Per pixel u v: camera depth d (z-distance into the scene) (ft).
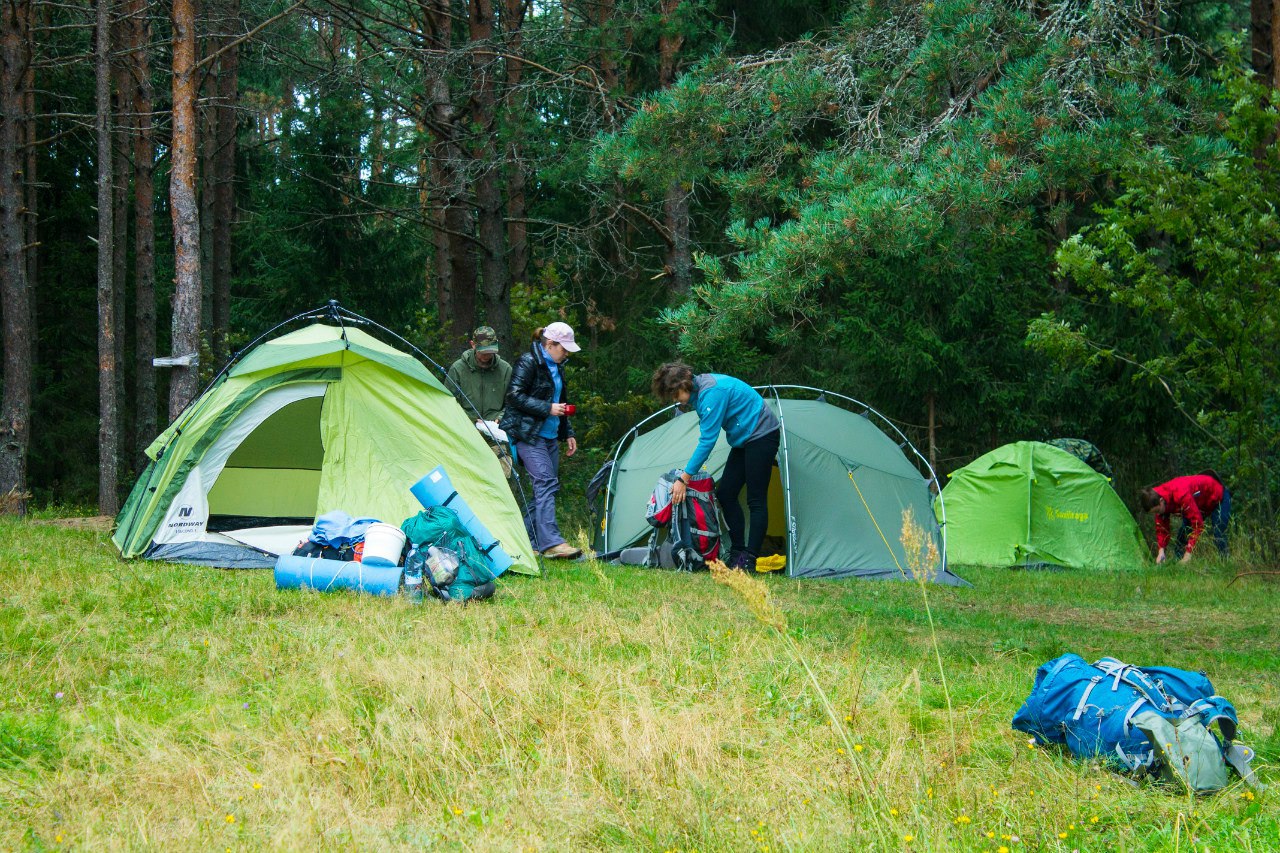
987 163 24.95
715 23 58.95
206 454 26.89
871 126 30.17
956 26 28.45
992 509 39.55
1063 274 37.81
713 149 32.04
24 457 51.44
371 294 77.87
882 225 24.91
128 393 84.43
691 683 15.57
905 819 11.00
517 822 10.72
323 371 27.86
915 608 25.09
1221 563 38.22
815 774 12.11
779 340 32.63
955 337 49.70
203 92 63.62
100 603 19.75
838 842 10.35
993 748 13.58
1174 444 54.13
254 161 83.30
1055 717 13.73
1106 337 48.98
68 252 75.72
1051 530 38.91
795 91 31.01
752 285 26.96
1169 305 36.35
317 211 72.84
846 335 49.85
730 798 11.34
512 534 26.68
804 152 32.53
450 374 32.71
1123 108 25.38
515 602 21.76
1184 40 36.06
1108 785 12.33
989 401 49.24
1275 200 35.14
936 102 29.58
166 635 17.65
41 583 21.42
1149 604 28.37
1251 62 43.06
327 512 26.96
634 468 34.94
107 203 49.24
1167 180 35.19
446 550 21.81
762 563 31.94
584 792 11.56
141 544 25.85
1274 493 45.34
